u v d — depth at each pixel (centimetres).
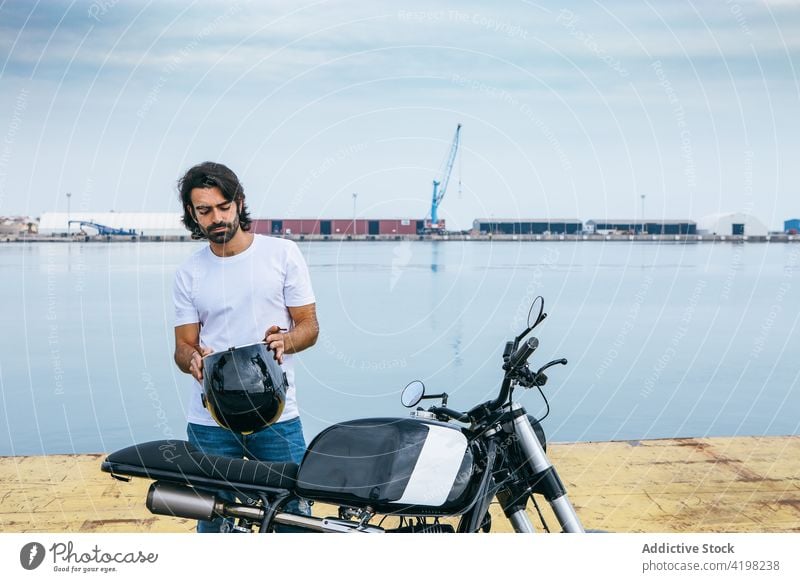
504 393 193
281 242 239
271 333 210
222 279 235
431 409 199
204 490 185
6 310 1338
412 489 173
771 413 671
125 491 326
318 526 179
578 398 712
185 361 232
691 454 378
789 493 328
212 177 225
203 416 236
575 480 343
